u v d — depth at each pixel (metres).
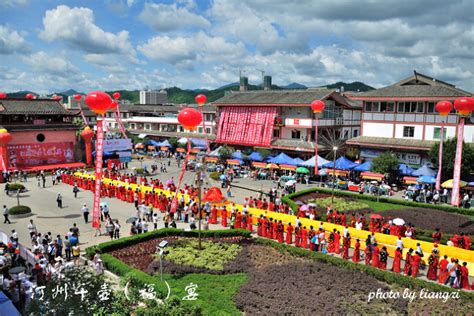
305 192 40.75
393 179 46.03
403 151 47.25
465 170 39.31
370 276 20.05
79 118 73.19
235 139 61.41
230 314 15.28
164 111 89.38
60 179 49.88
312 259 22.58
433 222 29.64
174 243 24.80
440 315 16.23
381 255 22.02
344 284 18.88
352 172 48.97
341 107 59.72
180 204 32.81
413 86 47.78
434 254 20.92
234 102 61.66
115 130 88.88
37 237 24.64
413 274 21.06
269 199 38.78
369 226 28.19
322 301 16.97
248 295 17.62
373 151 49.44
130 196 38.59
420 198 39.28
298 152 55.41
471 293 17.92
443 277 20.12
